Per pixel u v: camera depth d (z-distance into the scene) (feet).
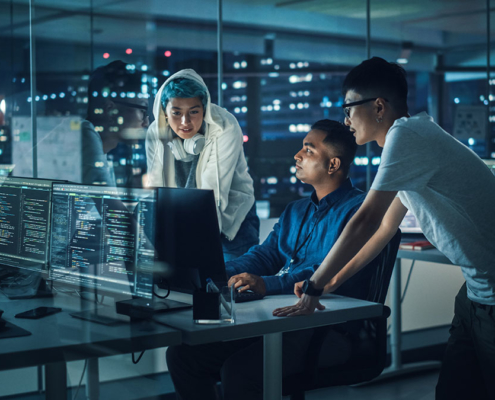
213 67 15.33
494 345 5.16
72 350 3.97
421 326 11.97
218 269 5.24
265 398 4.80
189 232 5.30
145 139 7.82
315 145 6.06
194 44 15.07
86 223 5.03
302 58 15.96
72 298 5.30
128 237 4.66
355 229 4.66
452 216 4.93
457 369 5.60
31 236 5.64
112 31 14.34
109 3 14.25
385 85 4.97
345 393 9.22
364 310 5.05
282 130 20.48
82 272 5.05
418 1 13.91
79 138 7.94
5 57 9.93
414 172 4.62
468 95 14.74
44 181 5.50
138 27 14.49
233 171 7.83
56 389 5.16
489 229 4.94
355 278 5.73
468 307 5.42
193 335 4.29
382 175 4.62
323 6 14.98
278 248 6.48
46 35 13.71
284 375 5.29
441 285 12.12
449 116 15.24
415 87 15.40
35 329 4.38
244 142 8.13
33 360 3.86
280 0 15.14
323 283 4.74
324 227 5.99
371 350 5.60
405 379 9.89
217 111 7.94
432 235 5.27
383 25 14.85
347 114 5.21
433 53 15.31
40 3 13.43
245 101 17.34
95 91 7.76
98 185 4.92
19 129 9.35
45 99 10.06
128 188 4.69
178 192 5.34
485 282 5.12
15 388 8.54
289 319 4.67
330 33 15.49
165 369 9.55
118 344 4.06
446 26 15.10
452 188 4.79
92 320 4.56
